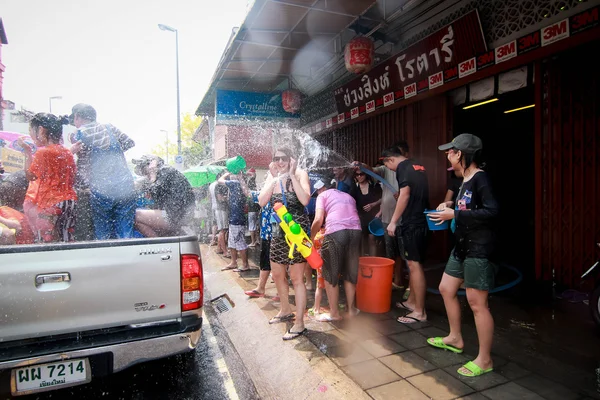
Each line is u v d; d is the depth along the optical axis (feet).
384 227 14.80
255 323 12.73
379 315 12.60
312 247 10.37
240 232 20.12
